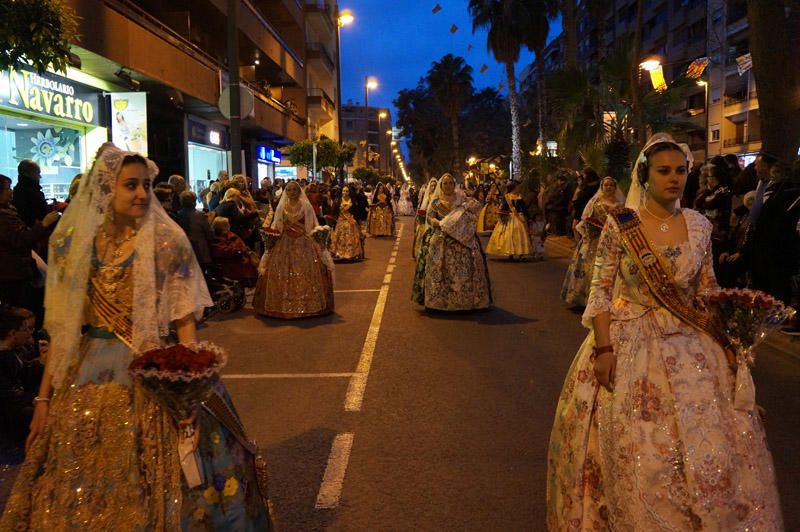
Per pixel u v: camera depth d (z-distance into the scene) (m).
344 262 17.34
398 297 11.56
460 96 67.19
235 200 12.72
